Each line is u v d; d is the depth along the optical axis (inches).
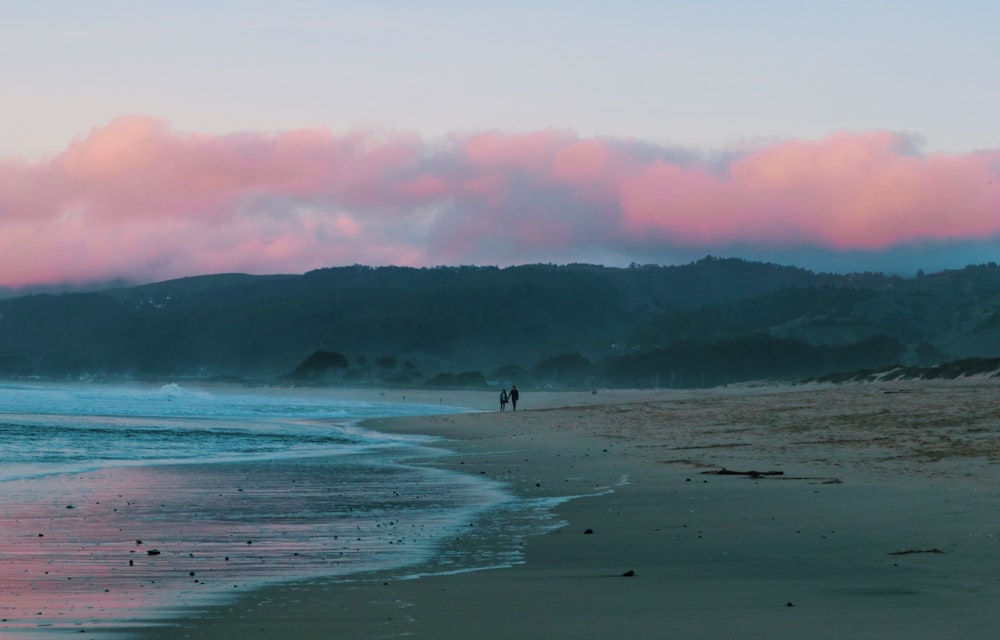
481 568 445.4
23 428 1806.1
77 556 495.2
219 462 1175.0
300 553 502.3
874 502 627.8
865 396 2026.3
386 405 4512.8
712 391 4466.0
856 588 362.9
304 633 301.9
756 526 550.9
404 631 301.4
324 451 1403.8
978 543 458.9
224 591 388.5
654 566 434.6
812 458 968.9
